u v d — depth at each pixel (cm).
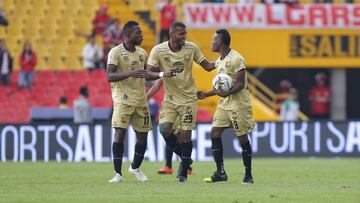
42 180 4669
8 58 9256
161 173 5112
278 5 9256
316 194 3672
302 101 10312
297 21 9262
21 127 7131
